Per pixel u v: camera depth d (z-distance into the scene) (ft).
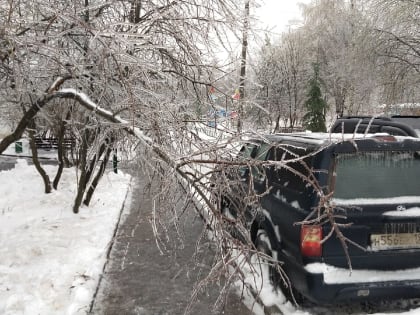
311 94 97.91
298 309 14.48
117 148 17.93
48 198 30.96
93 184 29.07
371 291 12.94
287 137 17.08
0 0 13.58
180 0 19.27
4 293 15.58
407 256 13.28
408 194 13.58
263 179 17.54
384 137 13.89
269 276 16.20
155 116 13.97
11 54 13.14
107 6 17.89
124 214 28.40
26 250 19.88
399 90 72.64
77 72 14.73
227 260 12.42
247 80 18.42
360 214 13.12
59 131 28.76
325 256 13.03
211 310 14.89
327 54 108.17
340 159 13.52
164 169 13.69
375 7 73.56
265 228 16.20
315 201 13.20
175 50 18.53
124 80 13.19
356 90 87.40
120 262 19.45
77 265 18.38
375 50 72.69
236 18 18.93
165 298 15.83
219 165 12.89
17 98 16.57
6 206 29.45
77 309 14.60
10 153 68.44
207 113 17.35
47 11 14.93
